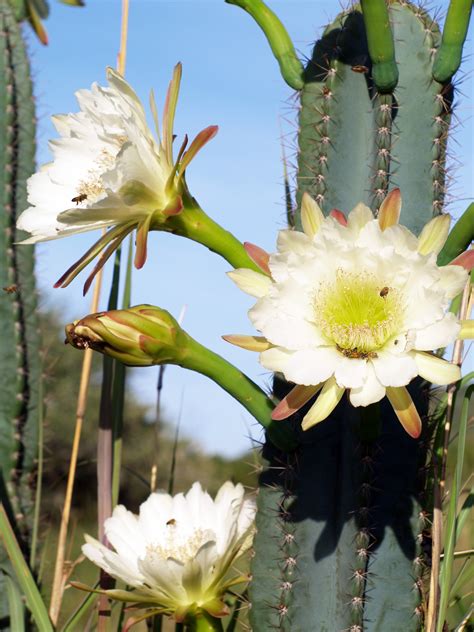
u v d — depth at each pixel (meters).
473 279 1.34
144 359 1.26
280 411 1.20
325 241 1.22
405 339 1.19
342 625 1.28
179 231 1.30
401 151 1.33
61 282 1.27
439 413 1.33
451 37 1.32
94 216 1.27
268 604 1.29
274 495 1.30
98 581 1.41
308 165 1.34
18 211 1.59
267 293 1.24
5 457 1.56
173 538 1.37
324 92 1.34
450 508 1.28
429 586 1.31
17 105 1.61
